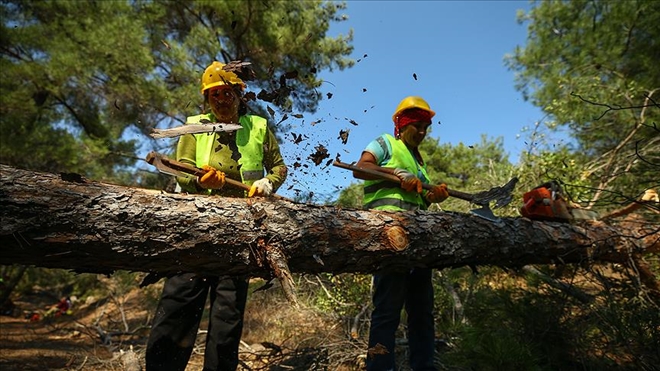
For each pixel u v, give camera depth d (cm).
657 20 615
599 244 296
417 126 284
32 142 711
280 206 198
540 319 288
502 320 306
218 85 232
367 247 211
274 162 256
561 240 284
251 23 817
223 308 239
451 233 240
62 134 745
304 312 398
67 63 713
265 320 447
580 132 545
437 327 347
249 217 186
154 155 192
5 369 331
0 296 978
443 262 243
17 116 727
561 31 816
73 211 152
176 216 170
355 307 395
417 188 256
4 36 758
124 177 848
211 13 869
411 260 229
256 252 184
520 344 262
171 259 171
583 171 449
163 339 227
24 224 144
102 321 686
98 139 805
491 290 345
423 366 249
